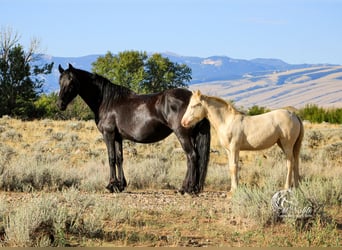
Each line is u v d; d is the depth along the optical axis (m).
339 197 11.88
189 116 12.43
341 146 23.52
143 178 15.38
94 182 14.74
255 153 22.08
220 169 17.16
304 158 20.83
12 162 16.55
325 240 8.89
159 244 8.70
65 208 9.58
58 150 23.61
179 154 22.38
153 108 13.56
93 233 9.01
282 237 9.11
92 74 14.21
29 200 11.49
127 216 10.32
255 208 10.02
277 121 12.17
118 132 14.04
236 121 12.16
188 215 10.84
